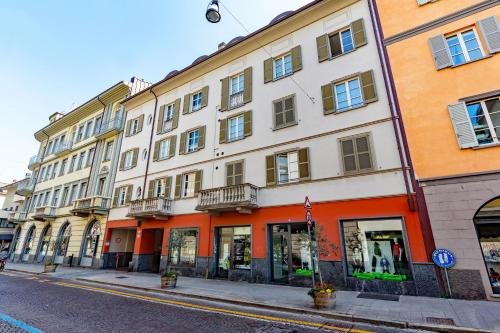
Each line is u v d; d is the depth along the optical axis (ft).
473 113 31.96
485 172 29.12
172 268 52.21
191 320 21.59
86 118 90.89
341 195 37.19
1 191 145.28
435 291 28.89
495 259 27.94
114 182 71.56
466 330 18.53
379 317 21.45
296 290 34.30
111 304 27.25
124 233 70.23
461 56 34.47
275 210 42.45
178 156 59.82
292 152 44.16
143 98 74.08
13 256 95.86
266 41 53.31
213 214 48.65
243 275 43.01
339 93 42.42
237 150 50.47
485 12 33.88
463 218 29.22
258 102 50.60
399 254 32.14
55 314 22.86
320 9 46.70
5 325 19.47
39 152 110.93
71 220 78.59
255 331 18.99
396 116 35.78
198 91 62.49
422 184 32.04
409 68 36.73
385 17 40.91
